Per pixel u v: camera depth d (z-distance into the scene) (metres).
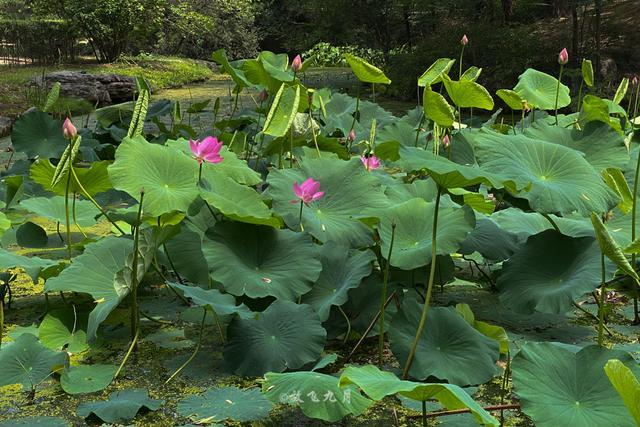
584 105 3.61
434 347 1.98
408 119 5.07
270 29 20.92
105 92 10.31
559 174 2.39
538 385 1.67
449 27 12.06
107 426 1.78
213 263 2.18
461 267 3.08
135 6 15.18
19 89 9.62
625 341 2.33
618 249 1.68
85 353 2.21
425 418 1.67
